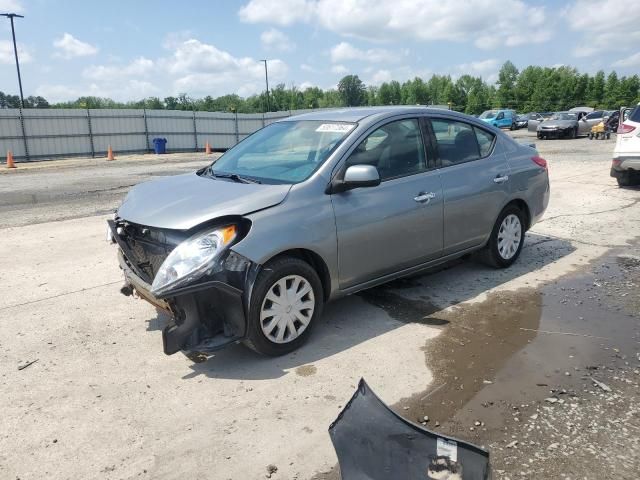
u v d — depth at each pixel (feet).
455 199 16.14
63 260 21.18
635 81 295.48
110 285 18.12
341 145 13.84
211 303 11.49
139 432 9.96
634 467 8.71
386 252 14.49
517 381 11.46
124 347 13.47
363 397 8.80
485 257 18.49
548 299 16.12
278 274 12.23
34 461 9.20
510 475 8.57
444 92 314.55
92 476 8.83
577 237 23.47
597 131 89.81
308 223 12.66
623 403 10.56
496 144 18.19
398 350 13.00
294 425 10.09
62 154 98.12
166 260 11.34
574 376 11.64
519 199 18.57
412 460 7.59
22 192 44.78
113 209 33.53
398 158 15.08
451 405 10.61
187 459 9.21
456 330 14.06
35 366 12.53
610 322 14.39
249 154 15.76
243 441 9.66
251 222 11.89
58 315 15.55
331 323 14.61
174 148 110.73
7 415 10.56
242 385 11.55
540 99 291.38
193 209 12.12
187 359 12.80
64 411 10.68
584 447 9.23
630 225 25.50
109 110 101.60
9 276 19.20
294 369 12.17
